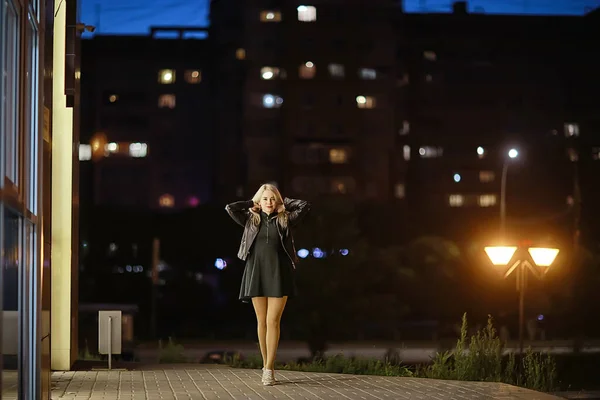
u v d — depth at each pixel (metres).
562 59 113.88
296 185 106.00
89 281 91.19
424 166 109.81
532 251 18.64
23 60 8.95
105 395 11.49
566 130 111.81
